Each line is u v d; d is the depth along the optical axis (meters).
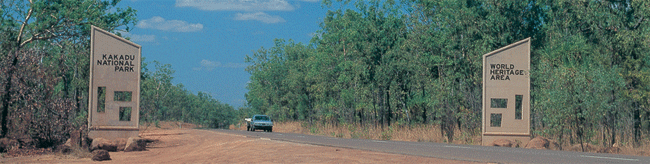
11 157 21.45
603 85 23.44
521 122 25.53
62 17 29.75
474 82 37.22
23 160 20.30
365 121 45.84
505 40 35.75
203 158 19.17
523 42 25.70
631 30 31.22
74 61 30.69
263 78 81.12
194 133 42.06
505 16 36.25
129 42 27.44
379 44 44.09
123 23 32.34
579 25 35.88
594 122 23.69
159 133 44.41
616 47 30.23
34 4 28.72
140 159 20.86
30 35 30.69
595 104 22.92
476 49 36.56
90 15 30.73
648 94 25.84
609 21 32.38
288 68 79.69
